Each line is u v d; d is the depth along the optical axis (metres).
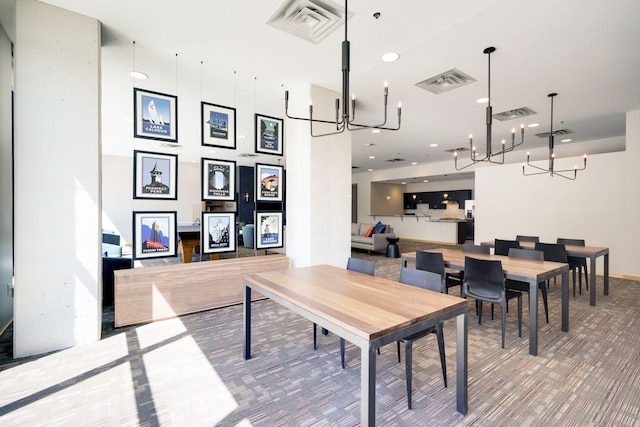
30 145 2.58
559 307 4.03
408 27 2.88
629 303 4.18
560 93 4.48
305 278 2.51
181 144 7.70
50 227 2.66
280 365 2.49
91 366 2.45
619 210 5.98
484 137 7.22
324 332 3.16
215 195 3.94
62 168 2.69
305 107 4.30
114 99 4.79
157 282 3.44
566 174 6.68
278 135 4.35
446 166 10.70
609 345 2.88
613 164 6.06
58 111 2.67
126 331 3.14
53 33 2.65
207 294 3.78
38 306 2.63
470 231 12.60
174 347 2.79
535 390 2.17
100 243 2.87
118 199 9.55
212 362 2.53
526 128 6.36
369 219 13.70
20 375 2.31
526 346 2.87
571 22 2.77
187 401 2.03
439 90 4.40
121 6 2.63
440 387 2.19
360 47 3.25
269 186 4.46
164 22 2.85
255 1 2.56
